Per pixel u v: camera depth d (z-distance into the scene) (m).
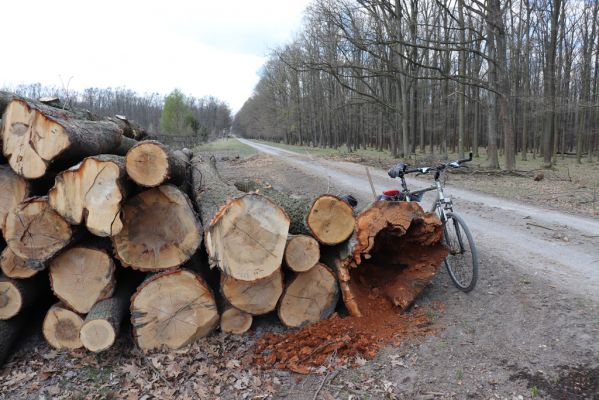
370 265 4.95
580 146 26.56
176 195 4.08
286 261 4.06
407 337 3.86
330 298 4.31
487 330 3.83
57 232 3.92
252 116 97.75
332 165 21.02
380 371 3.46
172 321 4.07
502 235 6.86
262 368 3.66
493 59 18.59
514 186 13.23
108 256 4.11
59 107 6.52
